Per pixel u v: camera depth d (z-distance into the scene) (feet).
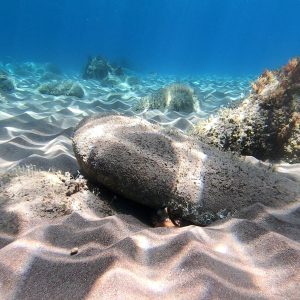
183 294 1.66
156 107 8.91
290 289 1.70
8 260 2.01
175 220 2.90
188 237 2.11
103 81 16.10
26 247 2.12
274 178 3.14
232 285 1.73
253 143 4.24
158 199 2.84
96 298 1.66
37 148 4.84
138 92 13.12
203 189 2.85
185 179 2.87
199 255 1.93
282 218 2.56
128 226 2.50
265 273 1.87
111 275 1.77
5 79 11.50
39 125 6.18
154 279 1.80
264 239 2.18
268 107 4.26
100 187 3.08
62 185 3.05
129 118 3.41
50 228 2.38
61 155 4.16
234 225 2.39
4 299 1.76
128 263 1.91
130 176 2.79
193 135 4.41
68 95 11.33
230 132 4.25
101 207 2.90
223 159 3.14
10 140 5.01
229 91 12.71
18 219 2.55
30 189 2.93
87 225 2.50
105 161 2.83
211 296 1.63
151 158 2.87
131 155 2.85
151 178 2.80
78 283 1.81
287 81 4.29
